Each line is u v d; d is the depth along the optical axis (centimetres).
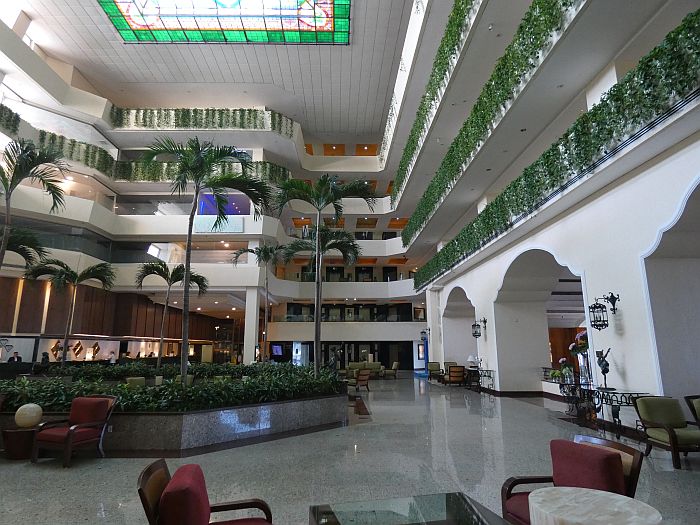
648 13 555
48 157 685
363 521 237
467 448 562
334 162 2116
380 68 1614
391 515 245
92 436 504
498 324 1180
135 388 609
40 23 1386
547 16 618
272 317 2305
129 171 1733
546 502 191
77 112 1558
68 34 1438
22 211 1381
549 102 766
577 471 249
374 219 2275
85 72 1645
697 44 426
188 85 1728
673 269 596
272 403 667
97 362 1396
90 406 516
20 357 1307
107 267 1338
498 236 990
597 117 604
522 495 278
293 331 2250
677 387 570
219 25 1394
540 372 1165
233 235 1745
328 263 2434
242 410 622
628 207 624
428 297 1902
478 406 977
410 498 272
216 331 2692
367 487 407
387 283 2253
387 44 1481
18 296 1341
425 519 238
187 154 711
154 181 1731
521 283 1106
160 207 1789
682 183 525
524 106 779
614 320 655
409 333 2283
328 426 726
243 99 1827
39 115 1512
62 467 469
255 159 1897
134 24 1387
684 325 586
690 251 582
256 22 1380
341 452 543
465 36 839
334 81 1695
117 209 1739
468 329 1773
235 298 1902
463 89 1019
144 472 210
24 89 1382
